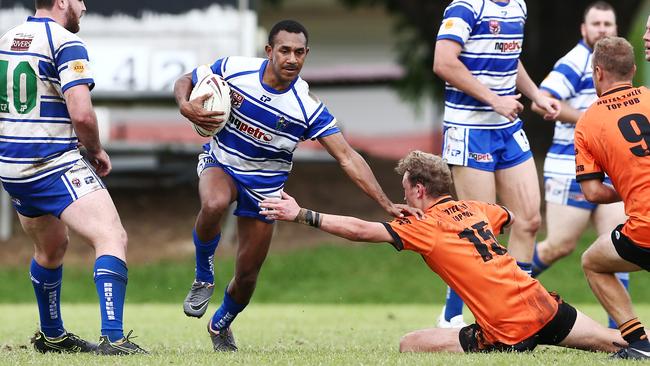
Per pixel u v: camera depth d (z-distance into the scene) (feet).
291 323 129.70
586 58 114.32
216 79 81.25
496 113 99.45
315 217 78.89
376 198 81.92
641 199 77.77
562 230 120.78
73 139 80.74
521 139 101.09
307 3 416.67
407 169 82.48
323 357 74.79
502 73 99.45
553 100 105.19
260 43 229.45
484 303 79.46
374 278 202.80
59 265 86.63
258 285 200.03
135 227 223.30
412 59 263.90
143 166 245.24
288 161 85.40
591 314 146.82
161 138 365.81
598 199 80.48
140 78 204.95
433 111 333.21
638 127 78.43
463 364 69.10
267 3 271.90
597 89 82.28
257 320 135.95
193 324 126.82
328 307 176.24
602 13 112.88
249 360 72.54
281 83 81.87
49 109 79.36
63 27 81.51
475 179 100.01
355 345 92.73
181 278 201.87
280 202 78.64
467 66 99.25
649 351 77.10
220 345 89.81
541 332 79.82
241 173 84.38
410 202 82.99
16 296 194.08
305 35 81.00
